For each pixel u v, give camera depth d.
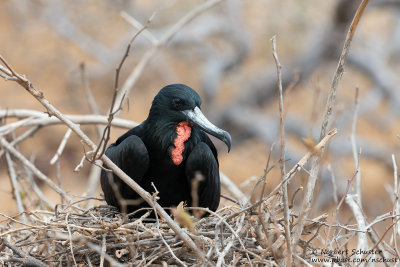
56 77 24.11
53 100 22.83
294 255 5.99
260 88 19.75
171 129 7.68
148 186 7.78
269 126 19.22
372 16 22.44
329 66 19.56
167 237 6.43
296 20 21.09
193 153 7.54
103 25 23.62
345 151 18.02
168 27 19.81
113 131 20.78
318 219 6.62
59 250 6.56
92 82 22.19
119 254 6.23
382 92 19.41
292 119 19.31
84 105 22.56
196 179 7.05
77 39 21.48
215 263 6.38
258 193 8.34
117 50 20.94
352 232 7.21
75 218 6.86
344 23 18.28
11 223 8.55
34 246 6.91
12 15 24.12
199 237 6.21
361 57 19.34
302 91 22.44
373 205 19.45
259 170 20.16
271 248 5.93
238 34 19.48
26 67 24.47
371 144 18.45
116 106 10.98
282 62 19.98
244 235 6.53
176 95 7.64
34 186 8.90
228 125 19.50
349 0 17.66
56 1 21.78
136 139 7.47
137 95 23.20
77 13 23.00
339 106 10.02
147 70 22.03
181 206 6.21
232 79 20.52
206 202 7.73
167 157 7.66
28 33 24.20
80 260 6.48
